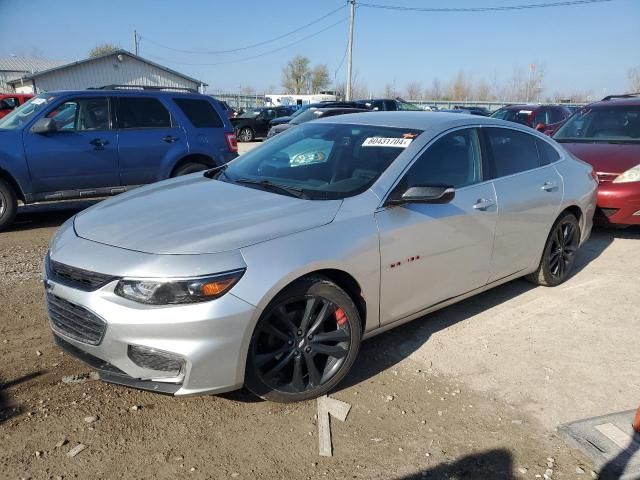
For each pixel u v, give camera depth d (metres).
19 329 3.95
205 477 2.58
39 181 7.10
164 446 2.77
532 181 4.55
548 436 2.97
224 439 2.85
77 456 2.67
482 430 3.01
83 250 2.93
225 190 3.68
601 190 6.60
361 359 3.73
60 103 7.23
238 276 2.74
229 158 8.55
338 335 3.18
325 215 3.19
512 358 3.80
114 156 7.53
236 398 3.21
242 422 2.99
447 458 2.78
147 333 2.65
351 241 3.15
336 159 3.83
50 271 3.04
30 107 7.43
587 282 5.31
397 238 3.39
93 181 7.48
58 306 2.98
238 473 2.62
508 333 4.18
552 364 3.73
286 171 3.91
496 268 4.31
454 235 3.79
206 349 2.68
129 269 2.70
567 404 3.27
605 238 6.98
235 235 2.89
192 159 8.26
